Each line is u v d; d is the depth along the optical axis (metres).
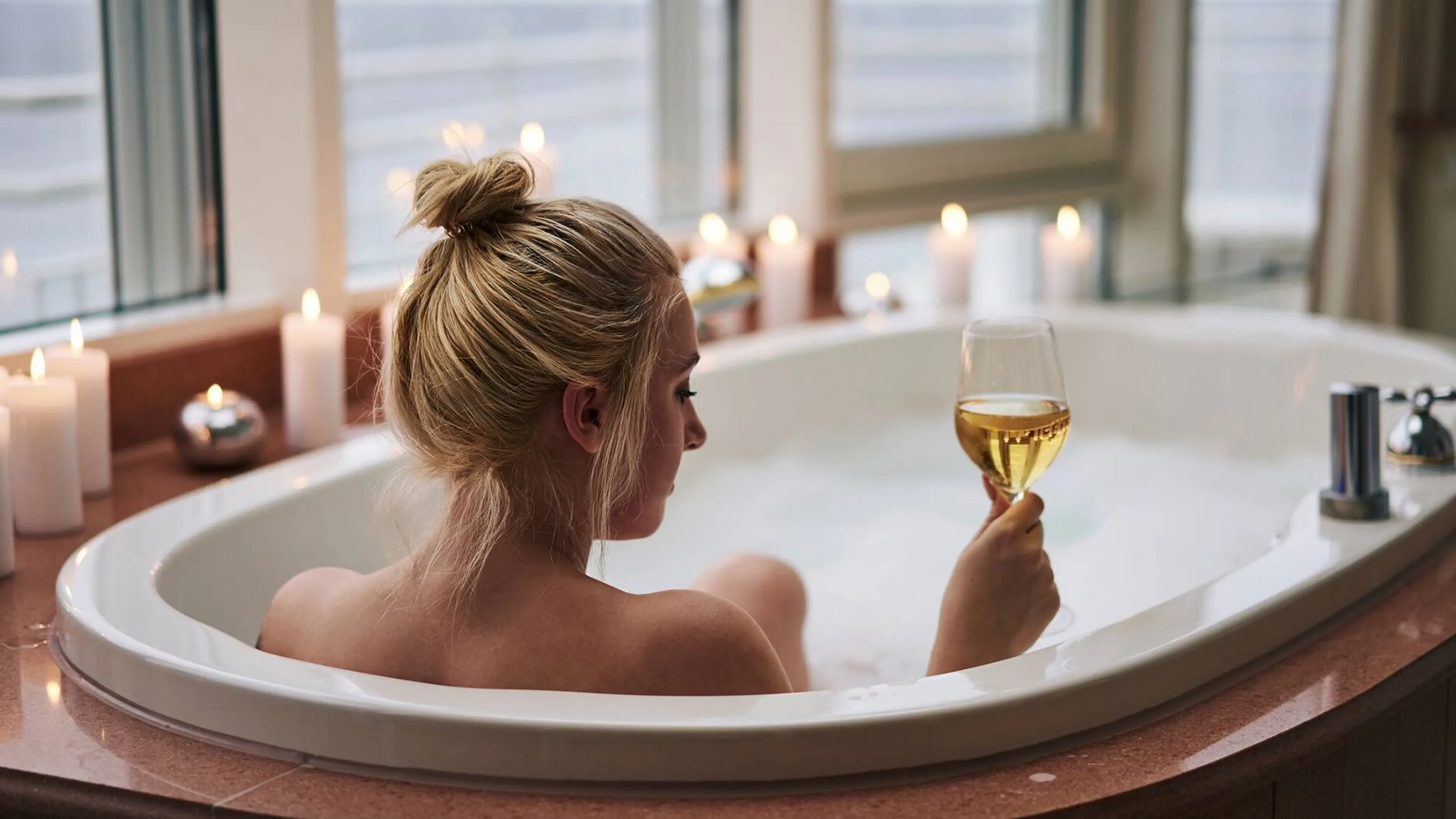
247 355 1.82
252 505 1.32
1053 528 1.90
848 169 2.98
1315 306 3.20
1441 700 1.09
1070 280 2.56
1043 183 3.43
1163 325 2.28
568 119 2.54
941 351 2.33
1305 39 3.40
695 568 1.79
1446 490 1.30
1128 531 1.86
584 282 0.85
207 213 1.90
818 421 2.18
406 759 0.81
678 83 2.73
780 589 1.23
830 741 0.79
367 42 2.16
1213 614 0.98
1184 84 3.51
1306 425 2.12
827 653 1.51
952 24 3.20
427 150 2.29
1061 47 3.48
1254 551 1.74
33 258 1.72
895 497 2.04
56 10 1.72
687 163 2.78
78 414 1.48
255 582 1.31
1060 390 1.05
